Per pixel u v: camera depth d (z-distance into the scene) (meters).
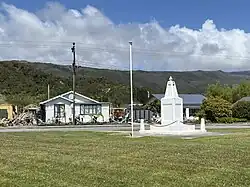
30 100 97.38
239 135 33.06
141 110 77.44
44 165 16.39
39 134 37.06
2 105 69.94
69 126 55.84
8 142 27.45
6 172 14.84
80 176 14.09
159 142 27.17
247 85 92.44
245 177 13.95
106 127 52.19
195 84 163.75
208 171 15.05
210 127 48.75
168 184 12.88
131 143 26.38
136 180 13.43
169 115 38.34
